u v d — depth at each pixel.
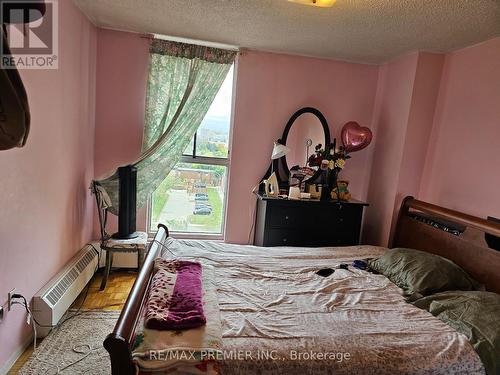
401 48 2.79
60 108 2.22
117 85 3.01
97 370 1.82
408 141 2.91
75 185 2.60
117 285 2.86
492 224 2.00
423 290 1.89
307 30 2.54
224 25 2.56
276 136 3.32
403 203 2.79
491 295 1.69
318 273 2.12
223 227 3.47
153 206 3.37
